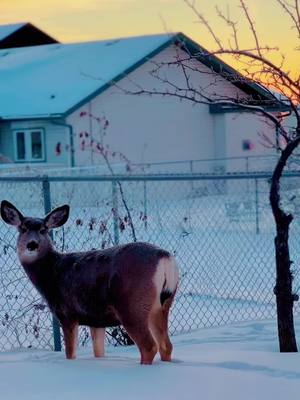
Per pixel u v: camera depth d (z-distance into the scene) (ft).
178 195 126.52
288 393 27.14
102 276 32.12
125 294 31.45
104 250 32.86
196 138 159.63
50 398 26.43
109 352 38.14
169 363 31.86
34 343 42.32
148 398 26.43
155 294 31.48
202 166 160.35
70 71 156.87
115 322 32.68
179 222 80.84
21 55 179.11
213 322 46.98
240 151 160.86
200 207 103.86
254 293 53.88
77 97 143.33
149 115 153.28
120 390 27.32
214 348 37.42
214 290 54.85
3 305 45.83
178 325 46.19
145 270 31.40
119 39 165.37
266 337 40.86
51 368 30.76
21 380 28.91
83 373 29.81
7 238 59.21
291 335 35.60
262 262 64.03
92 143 126.82
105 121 128.77
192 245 72.02
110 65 151.94
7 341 42.57
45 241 33.94
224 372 29.43
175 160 157.07
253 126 161.17
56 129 143.74
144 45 155.63
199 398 26.48
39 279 33.83
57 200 93.86
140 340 31.48
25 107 145.79
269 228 84.48
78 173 126.31
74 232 62.69
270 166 143.95
